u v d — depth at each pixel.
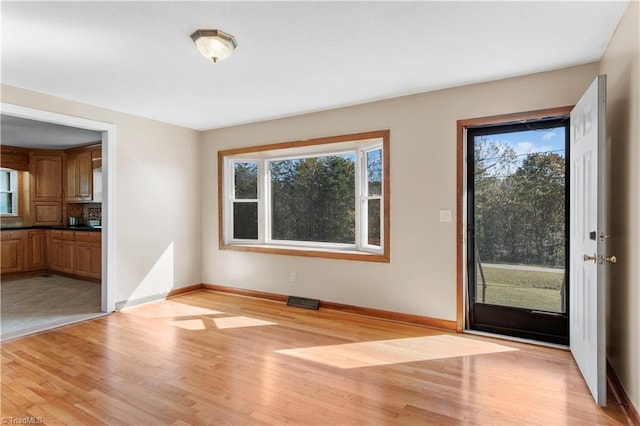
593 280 2.18
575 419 1.97
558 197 3.08
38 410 2.07
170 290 4.68
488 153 3.34
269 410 2.07
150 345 3.04
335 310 4.05
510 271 3.27
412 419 1.98
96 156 6.05
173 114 4.24
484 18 2.13
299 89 3.39
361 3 1.96
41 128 4.90
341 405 2.12
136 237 4.28
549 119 3.08
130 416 2.01
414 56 2.66
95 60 2.69
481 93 3.24
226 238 5.00
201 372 2.54
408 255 3.60
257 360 2.74
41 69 2.86
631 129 2.01
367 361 2.72
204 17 2.09
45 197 6.53
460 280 3.36
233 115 4.29
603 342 2.08
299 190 4.71
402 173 3.62
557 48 2.54
